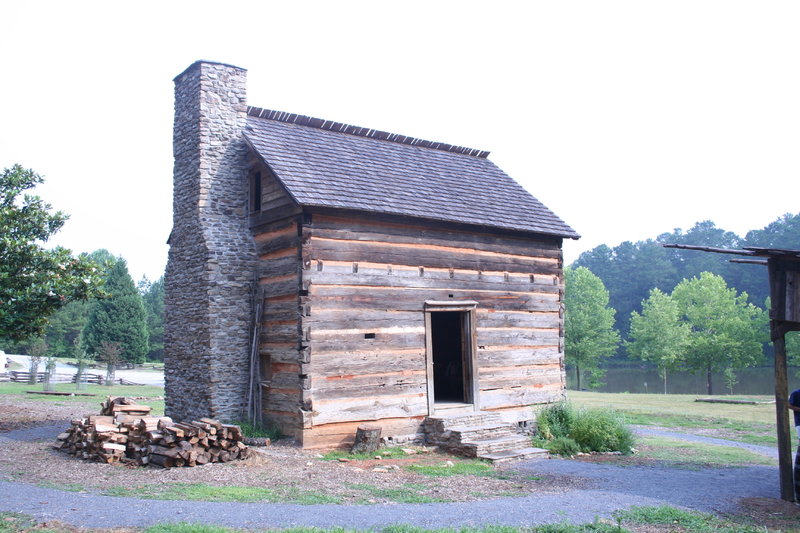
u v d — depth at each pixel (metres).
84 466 11.36
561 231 18.33
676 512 8.87
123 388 30.80
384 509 8.75
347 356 14.27
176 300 16.52
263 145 15.78
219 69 16.44
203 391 15.09
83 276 16.94
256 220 15.77
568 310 45.06
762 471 12.79
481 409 16.30
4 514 7.84
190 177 16.25
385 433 14.67
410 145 19.94
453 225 16.22
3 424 16.70
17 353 66.62
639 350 45.44
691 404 27.73
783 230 80.94
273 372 14.79
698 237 100.44
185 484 9.97
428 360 15.57
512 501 9.50
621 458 14.27
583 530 7.80
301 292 13.87
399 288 15.25
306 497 9.33
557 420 16.34
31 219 17.05
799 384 53.72
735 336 43.09
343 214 14.52
